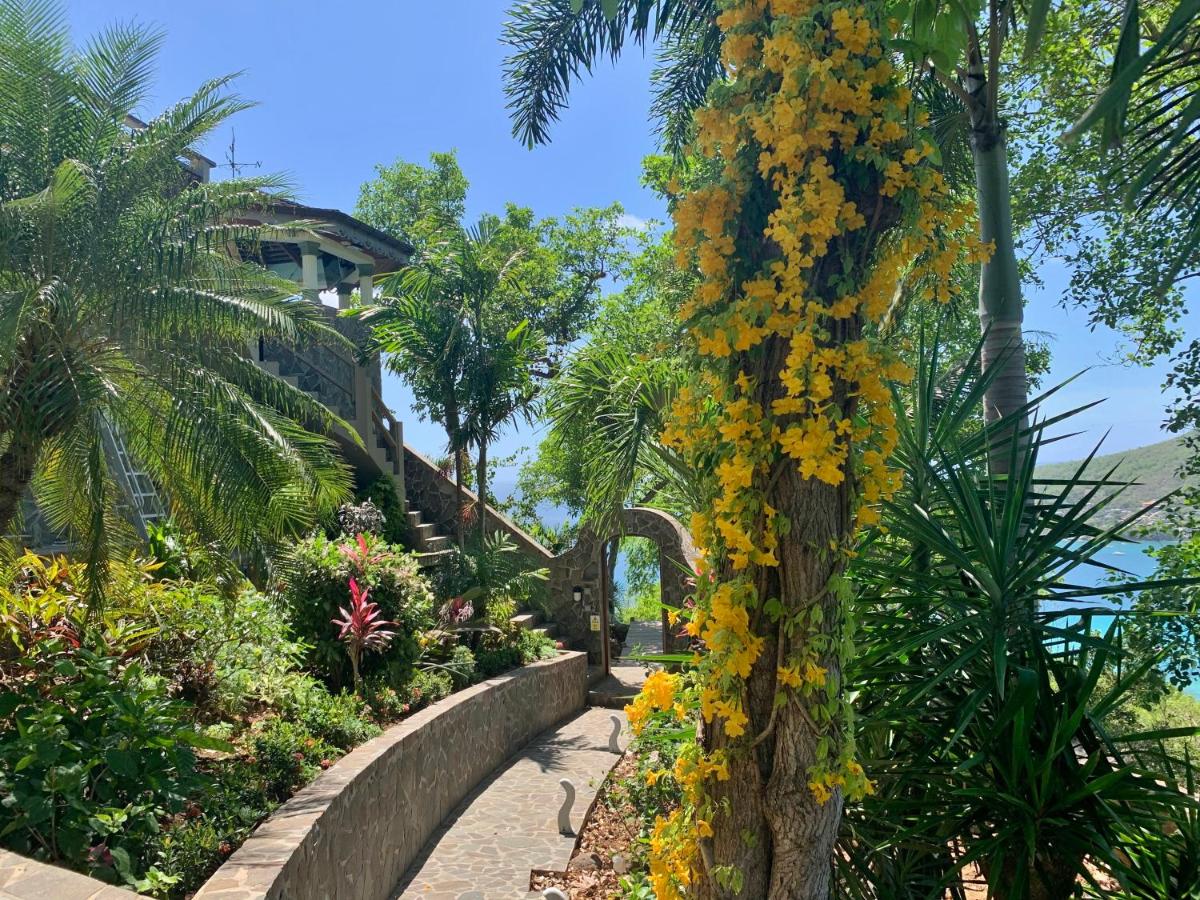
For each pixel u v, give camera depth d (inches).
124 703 174.2
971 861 130.2
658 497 231.8
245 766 205.0
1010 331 219.5
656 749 269.0
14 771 157.0
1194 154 135.1
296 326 257.1
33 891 126.7
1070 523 132.9
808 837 100.9
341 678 315.9
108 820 153.9
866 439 104.7
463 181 904.3
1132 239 351.9
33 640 199.0
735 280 105.2
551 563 535.2
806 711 100.9
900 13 144.5
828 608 102.3
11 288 222.1
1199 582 124.3
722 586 102.5
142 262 225.9
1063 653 135.6
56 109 227.8
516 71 281.0
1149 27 272.8
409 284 487.8
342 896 198.7
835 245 102.4
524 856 258.4
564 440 277.1
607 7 119.7
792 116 96.5
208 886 148.7
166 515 314.0
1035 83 370.3
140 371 241.0
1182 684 258.5
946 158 272.7
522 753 378.6
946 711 140.8
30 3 221.3
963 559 134.1
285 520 251.1
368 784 222.5
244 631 267.1
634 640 581.3
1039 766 127.0
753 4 105.7
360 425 501.4
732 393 106.3
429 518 560.7
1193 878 127.0
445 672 352.2
